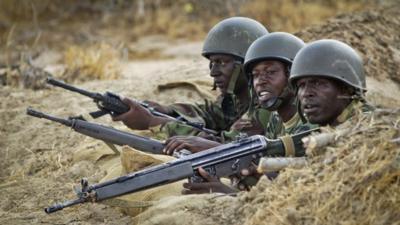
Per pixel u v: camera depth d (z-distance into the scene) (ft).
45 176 79.51
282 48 67.72
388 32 112.98
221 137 73.82
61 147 85.87
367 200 52.01
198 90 94.79
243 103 77.87
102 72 119.03
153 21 190.70
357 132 55.83
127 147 67.10
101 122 91.50
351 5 183.32
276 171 57.62
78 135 88.33
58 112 95.50
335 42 62.23
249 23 77.41
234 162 60.18
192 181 60.54
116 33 186.60
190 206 58.65
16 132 91.91
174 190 64.23
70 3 205.26
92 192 58.80
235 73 76.48
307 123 63.62
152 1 202.08
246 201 56.85
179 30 183.83
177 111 80.79
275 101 67.87
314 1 188.85
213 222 56.59
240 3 190.19
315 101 61.11
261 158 56.80
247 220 54.85
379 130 55.42
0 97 104.42
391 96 98.17
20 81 112.57
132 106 76.84
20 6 201.05
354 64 61.93
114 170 70.79
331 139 56.34
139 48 169.58
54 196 73.15
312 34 108.68
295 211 52.70
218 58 76.59
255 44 68.44
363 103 61.87
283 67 67.87
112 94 76.95
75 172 77.77
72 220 66.39
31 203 72.28
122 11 202.39
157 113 78.02
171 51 165.78
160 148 71.51
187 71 107.24
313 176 54.54
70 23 197.36
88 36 182.70
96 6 205.05
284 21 178.29
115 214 66.39
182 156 62.90
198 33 183.01
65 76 117.19
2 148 88.07
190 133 76.23
